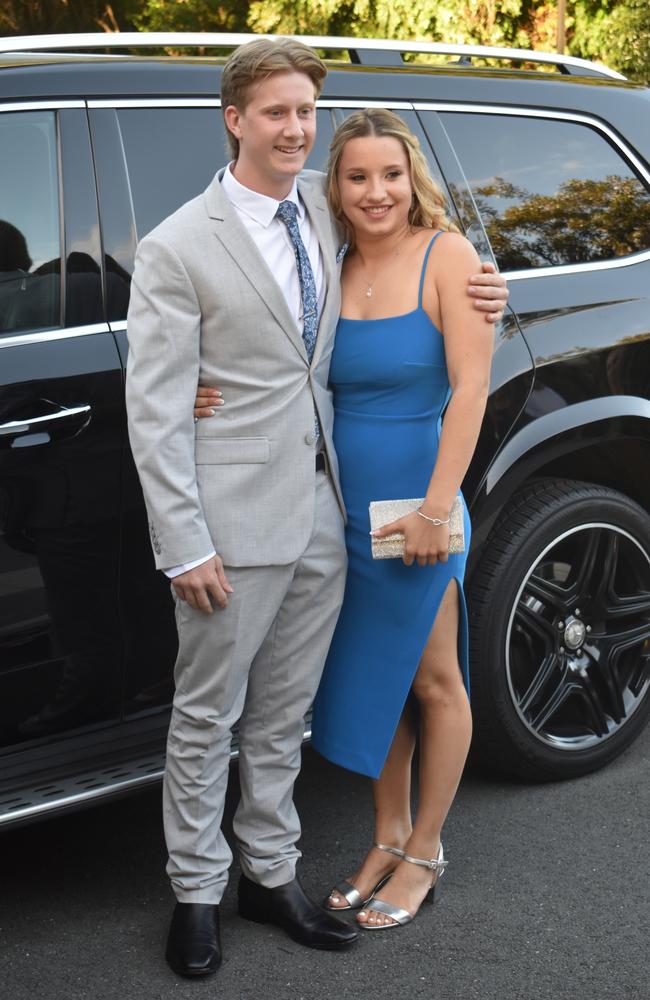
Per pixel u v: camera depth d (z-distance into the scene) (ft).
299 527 7.26
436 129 9.40
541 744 9.82
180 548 6.91
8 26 56.80
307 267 7.25
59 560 7.60
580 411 9.48
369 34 57.26
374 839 8.48
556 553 9.98
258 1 58.44
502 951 7.68
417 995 7.24
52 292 7.68
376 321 7.44
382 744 7.92
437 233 7.45
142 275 6.86
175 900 8.46
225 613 7.22
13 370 7.42
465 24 55.88
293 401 7.18
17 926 8.12
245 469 7.11
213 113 8.37
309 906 7.88
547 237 9.76
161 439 6.83
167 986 7.39
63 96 7.82
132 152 8.02
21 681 7.64
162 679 8.25
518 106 9.89
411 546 7.39
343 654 8.00
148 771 7.96
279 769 7.84
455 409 7.27
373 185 7.29
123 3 60.59
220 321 6.92
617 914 8.07
